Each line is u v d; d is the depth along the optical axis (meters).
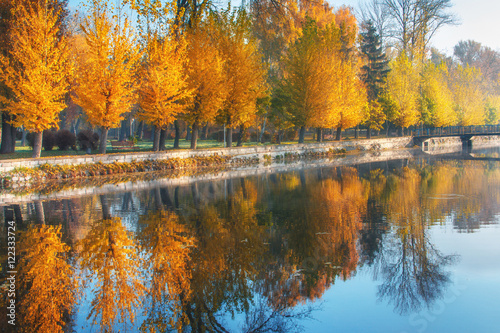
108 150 30.53
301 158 36.25
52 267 7.72
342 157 37.06
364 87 46.44
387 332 5.13
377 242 9.24
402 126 50.22
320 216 12.14
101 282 7.02
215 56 26.72
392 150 46.75
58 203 14.32
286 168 27.23
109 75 22.00
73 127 56.41
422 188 17.41
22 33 19.92
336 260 8.10
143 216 12.20
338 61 39.88
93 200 14.93
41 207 13.59
